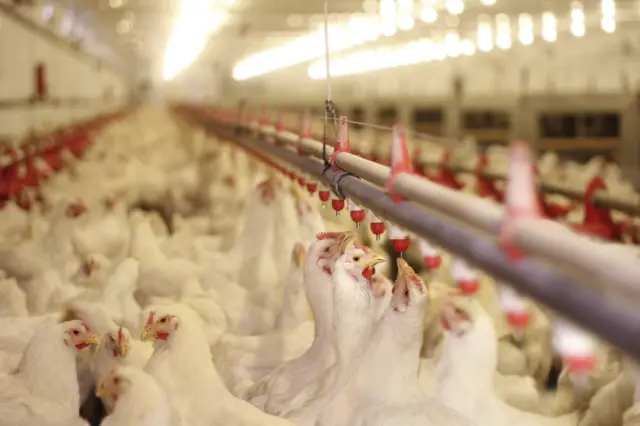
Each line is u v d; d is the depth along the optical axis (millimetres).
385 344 3100
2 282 4898
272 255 5145
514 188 1441
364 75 26891
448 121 17266
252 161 9680
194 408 2988
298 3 18766
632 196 6629
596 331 1173
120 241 6543
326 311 3432
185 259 5703
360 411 3020
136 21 23078
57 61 23656
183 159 14023
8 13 15570
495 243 1509
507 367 3912
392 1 15984
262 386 3479
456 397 3199
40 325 3660
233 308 4543
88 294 4773
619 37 14312
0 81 15078
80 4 19500
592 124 13391
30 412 3172
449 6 15898
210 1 18625
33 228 6906
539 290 1318
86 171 11156
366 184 2611
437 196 1767
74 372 3426
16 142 12883
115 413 2811
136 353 3793
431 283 4621
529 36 16797
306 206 5246
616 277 1139
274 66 36844
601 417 3307
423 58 22109
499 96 16250
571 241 1279
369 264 3342
